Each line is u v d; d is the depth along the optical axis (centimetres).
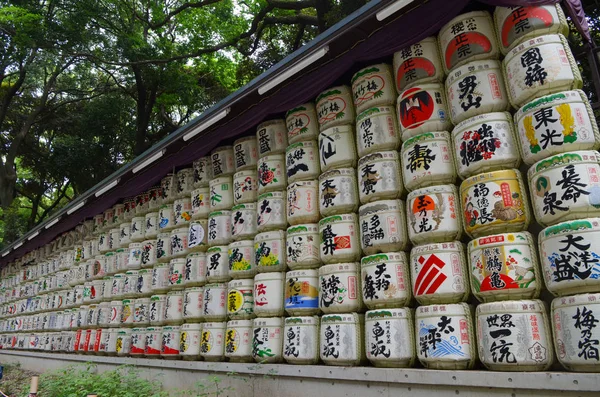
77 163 2267
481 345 379
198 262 703
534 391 343
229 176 704
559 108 374
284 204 605
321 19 1513
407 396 414
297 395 509
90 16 1648
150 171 854
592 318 326
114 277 925
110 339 882
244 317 608
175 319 721
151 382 691
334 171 530
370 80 515
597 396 315
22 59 1858
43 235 1348
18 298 1522
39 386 827
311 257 541
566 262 344
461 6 452
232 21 1941
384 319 444
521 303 366
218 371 605
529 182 388
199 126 676
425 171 444
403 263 459
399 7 435
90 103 2295
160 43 1780
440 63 472
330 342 481
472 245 403
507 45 422
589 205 346
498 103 420
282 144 622
